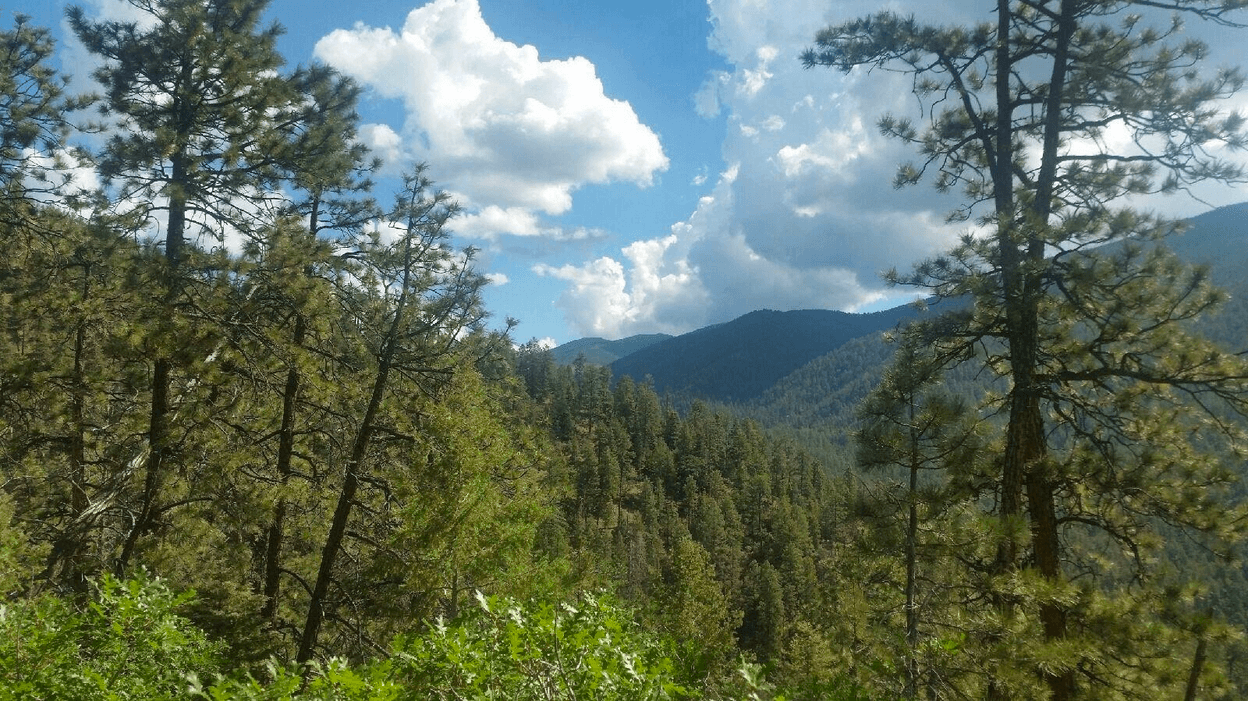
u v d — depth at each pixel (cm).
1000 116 1154
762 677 454
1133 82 1058
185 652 575
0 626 507
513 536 1155
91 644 531
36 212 1574
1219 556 873
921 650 783
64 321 1295
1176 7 1052
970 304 1003
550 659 462
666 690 482
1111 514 1029
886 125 1234
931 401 899
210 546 1337
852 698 675
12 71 1659
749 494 11488
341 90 1873
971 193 1152
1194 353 907
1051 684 848
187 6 1397
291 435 1571
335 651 1473
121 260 1256
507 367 1717
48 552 1170
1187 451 960
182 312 1284
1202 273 878
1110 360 989
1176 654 783
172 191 1296
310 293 1372
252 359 1373
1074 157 1077
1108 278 900
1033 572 814
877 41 1176
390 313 1551
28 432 1401
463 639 473
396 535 1176
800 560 8206
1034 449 987
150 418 1327
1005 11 1138
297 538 1627
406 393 1576
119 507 1290
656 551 8425
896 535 845
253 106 1495
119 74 1396
